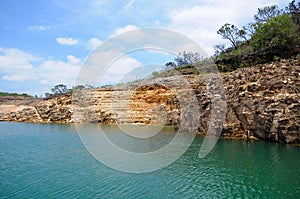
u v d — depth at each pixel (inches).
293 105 1040.2
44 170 764.6
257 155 899.4
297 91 1094.4
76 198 565.6
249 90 1218.0
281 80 1162.6
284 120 1036.5
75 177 697.6
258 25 1836.9
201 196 566.9
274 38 1706.4
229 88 1309.1
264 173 711.7
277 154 903.7
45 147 1106.7
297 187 608.4
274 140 1081.4
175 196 568.4
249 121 1160.2
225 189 604.4
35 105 2372.0
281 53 1644.9
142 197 566.3
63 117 2116.1
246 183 640.4
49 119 2149.4
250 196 563.2
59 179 682.2
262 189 599.8
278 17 1761.8
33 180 679.1
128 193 588.1
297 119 1018.1
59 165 815.1
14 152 1011.3
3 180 677.9
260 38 1756.9
